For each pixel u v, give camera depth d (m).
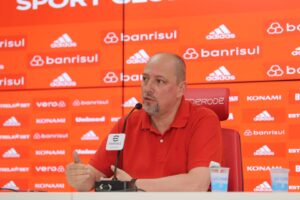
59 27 4.54
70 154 4.46
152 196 1.51
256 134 4.11
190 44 4.27
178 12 4.31
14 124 4.57
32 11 4.59
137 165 2.63
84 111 4.45
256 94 4.12
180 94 2.67
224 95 2.78
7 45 4.61
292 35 4.08
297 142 4.04
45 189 4.47
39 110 4.53
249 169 4.11
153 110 2.59
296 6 4.09
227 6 4.21
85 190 2.49
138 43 4.38
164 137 2.63
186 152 2.59
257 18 4.15
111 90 4.41
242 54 4.17
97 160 2.73
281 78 4.09
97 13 4.47
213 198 1.48
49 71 4.53
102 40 4.45
